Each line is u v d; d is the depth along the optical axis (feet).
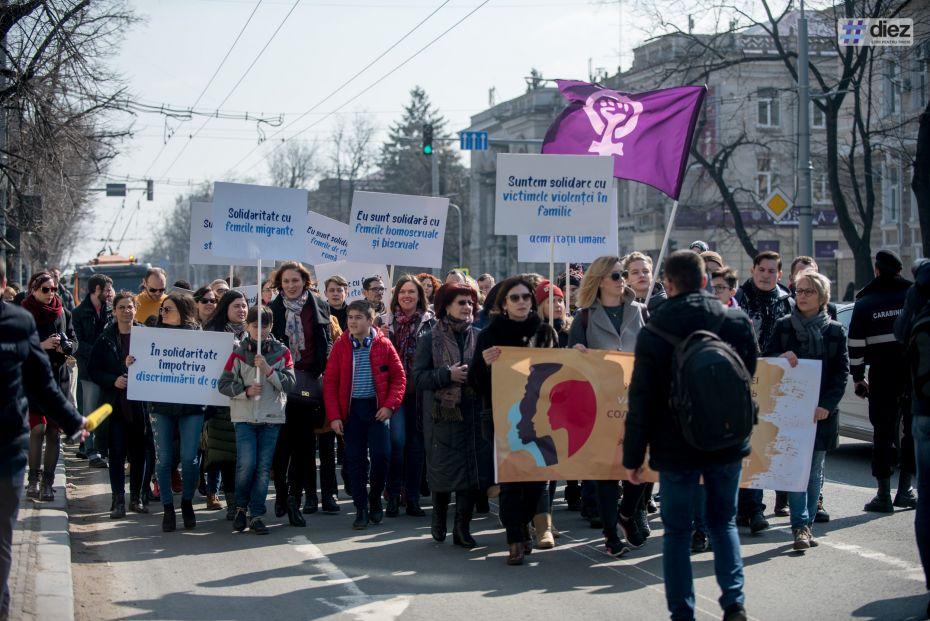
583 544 27.27
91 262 134.62
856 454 42.29
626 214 185.68
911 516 29.91
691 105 35.58
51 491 33.06
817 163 132.67
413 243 38.09
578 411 24.76
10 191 73.82
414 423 32.68
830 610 20.83
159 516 32.58
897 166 112.37
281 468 31.42
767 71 159.63
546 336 25.95
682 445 18.31
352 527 30.30
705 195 162.30
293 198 30.53
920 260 22.80
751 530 27.76
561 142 36.91
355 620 20.85
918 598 21.57
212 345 29.50
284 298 31.71
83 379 44.24
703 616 20.62
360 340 30.14
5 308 17.12
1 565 17.04
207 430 31.45
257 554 26.91
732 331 19.06
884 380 30.35
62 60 66.90
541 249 37.24
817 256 163.12
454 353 27.30
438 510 27.94
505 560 25.75
